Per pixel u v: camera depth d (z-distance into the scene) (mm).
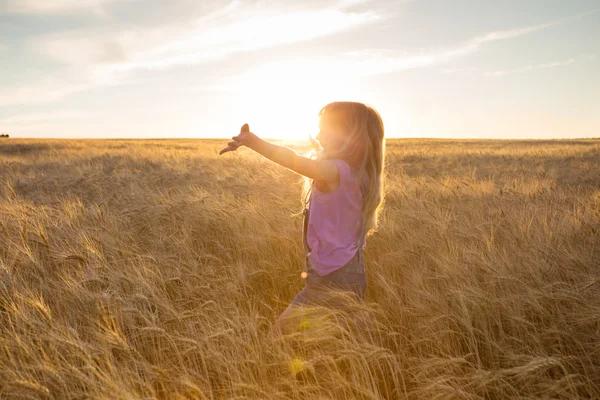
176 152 22375
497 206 5422
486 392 2137
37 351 2193
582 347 2316
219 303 2850
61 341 2098
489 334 2480
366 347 2133
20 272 3307
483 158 20234
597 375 2213
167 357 2361
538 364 1917
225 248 3988
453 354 2439
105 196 6855
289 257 3752
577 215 4219
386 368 2283
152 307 2809
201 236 4363
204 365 2107
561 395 2020
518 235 3875
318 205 2127
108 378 1851
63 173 12320
